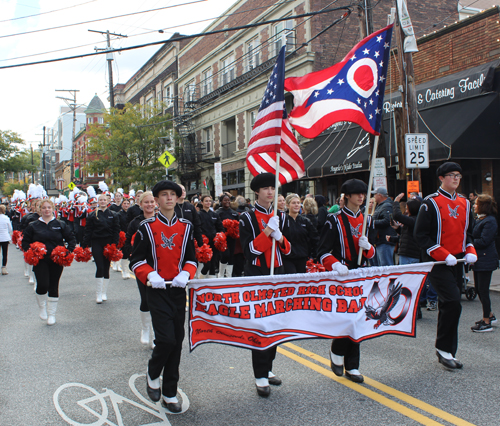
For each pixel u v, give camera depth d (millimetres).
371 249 4359
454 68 13352
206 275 9188
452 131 11680
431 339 5957
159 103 36688
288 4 20469
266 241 4266
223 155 26750
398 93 14930
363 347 5633
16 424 3719
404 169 10805
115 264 13188
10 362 5301
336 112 4648
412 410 3793
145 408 3980
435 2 20625
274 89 4539
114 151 30719
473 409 3797
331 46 19156
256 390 4305
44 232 7121
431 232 4926
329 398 4074
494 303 8078
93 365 5133
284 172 5148
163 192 3957
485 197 6363
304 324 4195
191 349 3879
